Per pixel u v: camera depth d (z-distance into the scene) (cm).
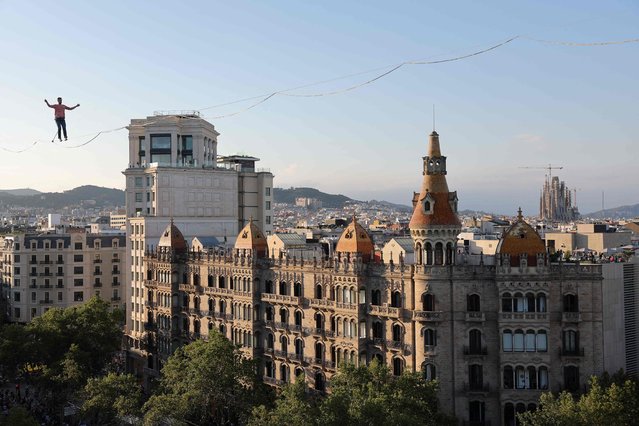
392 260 11925
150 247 18100
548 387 10638
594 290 10712
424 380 10306
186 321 15962
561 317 10731
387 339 11688
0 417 11406
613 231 16438
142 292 18325
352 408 9294
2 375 16050
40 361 15112
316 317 12744
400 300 11531
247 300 13962
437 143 11469
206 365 11700
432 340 11181
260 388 12362
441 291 11138
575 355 10700
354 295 11950
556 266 10869
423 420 9588
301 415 9462
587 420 8994
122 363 18675
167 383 12700
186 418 12112
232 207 19675
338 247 12356
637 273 11594
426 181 11475
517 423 10706
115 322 16375
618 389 9312
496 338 10962
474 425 10962
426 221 11225
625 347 11300
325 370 12469
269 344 13812
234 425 12425
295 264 13150
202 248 16125
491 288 11000
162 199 18350
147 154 19775
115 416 11812
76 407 13762
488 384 10981
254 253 13938
